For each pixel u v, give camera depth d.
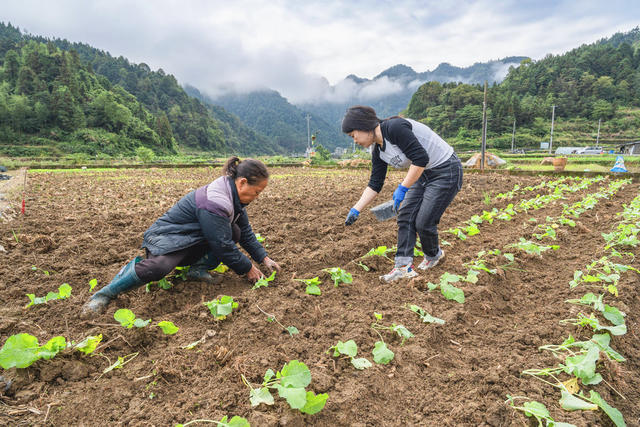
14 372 1.66
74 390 1.63
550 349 1.96
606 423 1.57
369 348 2.01
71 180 10.98
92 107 91.62
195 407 1.56
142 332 2.05
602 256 3.36
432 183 2.82
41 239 3.62
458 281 2.86
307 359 1.91
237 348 1.98
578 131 94.19
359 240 4.00
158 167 19.98
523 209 5.62
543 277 3.05
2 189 7.89
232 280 2.88
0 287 2.66
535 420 1.52
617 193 7.16
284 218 5.16
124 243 3.78
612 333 1.99
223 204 2.44
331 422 1.51
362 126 2.67
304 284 2.82
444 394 1.70
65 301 2.43
